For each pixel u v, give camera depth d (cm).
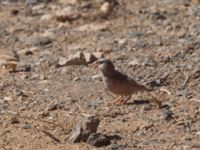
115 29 2959
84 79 2388
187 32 2861
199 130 1927
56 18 3102
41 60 2606
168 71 2405
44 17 3144
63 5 3297
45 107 2130
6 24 3102
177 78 2338
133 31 2916
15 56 2656
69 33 2938
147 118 2017
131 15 3117
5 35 2955
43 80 2397
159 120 2002
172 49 2648
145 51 2658
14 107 2136
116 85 2128
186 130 1930
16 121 2006
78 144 1833
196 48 2645
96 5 3228
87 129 1858
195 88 2258
